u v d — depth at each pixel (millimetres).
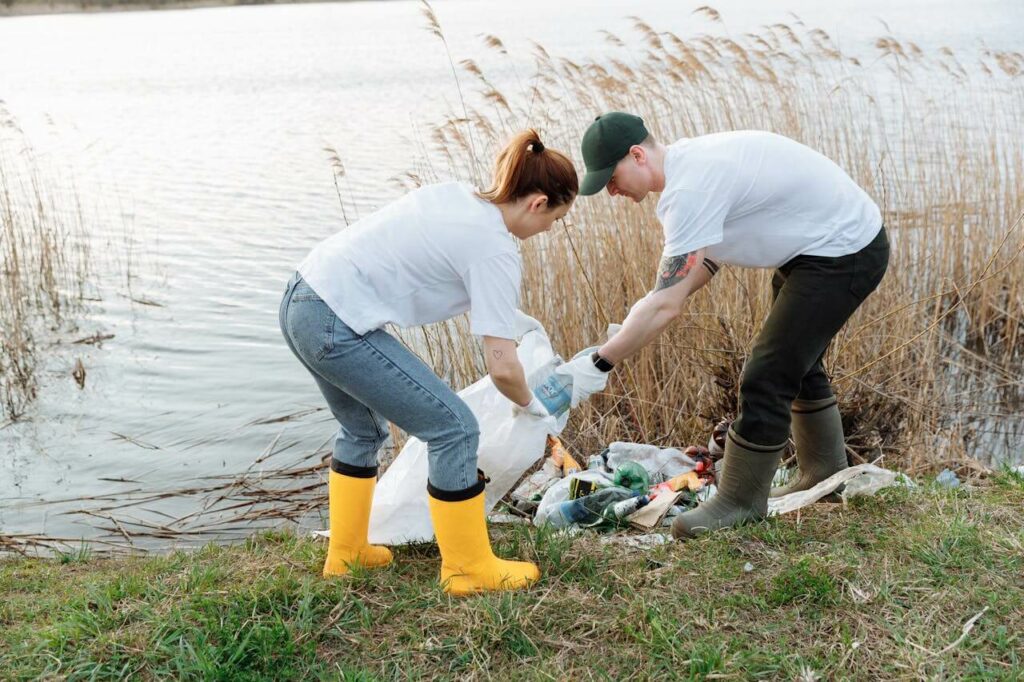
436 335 5562
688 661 2623
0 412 6082
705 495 3887
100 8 62469
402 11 57406
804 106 7594
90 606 3076
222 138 15969
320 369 2852
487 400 3428
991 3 36469
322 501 4766
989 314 6984
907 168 7727
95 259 9477
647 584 3064
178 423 5887
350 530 3166
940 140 9172
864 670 2574
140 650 2742
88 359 7020
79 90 22625
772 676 2580
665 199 3174
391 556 3312
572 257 5777
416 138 14695
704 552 3271
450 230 2781
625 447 4383
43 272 8820
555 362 3352
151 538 4371
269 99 20594
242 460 5340
